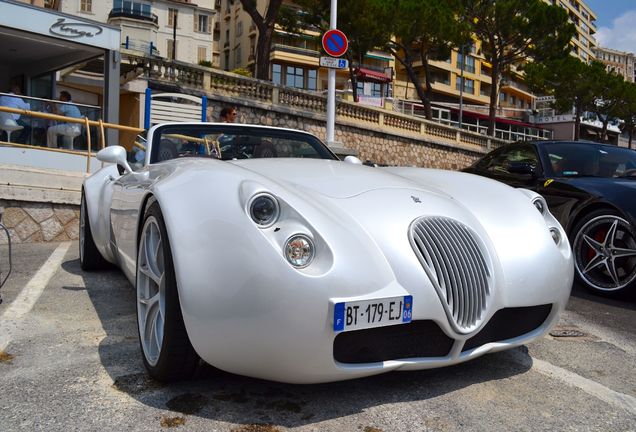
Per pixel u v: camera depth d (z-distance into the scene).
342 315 1.74
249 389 2.09
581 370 2.46
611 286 3.94
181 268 1.84
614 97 42.09
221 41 62.66
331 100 10.40
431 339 1.98
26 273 4.23
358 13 26.05
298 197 1.97
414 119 23.97
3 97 7.80
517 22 30.20
